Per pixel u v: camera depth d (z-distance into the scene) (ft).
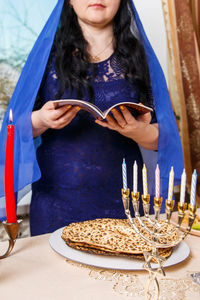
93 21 4.48
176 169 4.79
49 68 4.66
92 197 4.44
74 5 4.52
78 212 4.42
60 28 4.65
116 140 4.55
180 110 7.28
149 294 1.72
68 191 4.42
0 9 5.62
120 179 4.54
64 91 4.46
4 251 2.43
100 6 4.38
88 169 4.42
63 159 4.43
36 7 5.87
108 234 2.38
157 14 6.95
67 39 4.54
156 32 6.98
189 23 7.13
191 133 7.32
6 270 2.13
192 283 1.99
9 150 2.04
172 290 1.90
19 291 1.88
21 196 4.85
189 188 7.36
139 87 4.78
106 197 4.48
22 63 5.87
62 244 2.44
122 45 4.74
